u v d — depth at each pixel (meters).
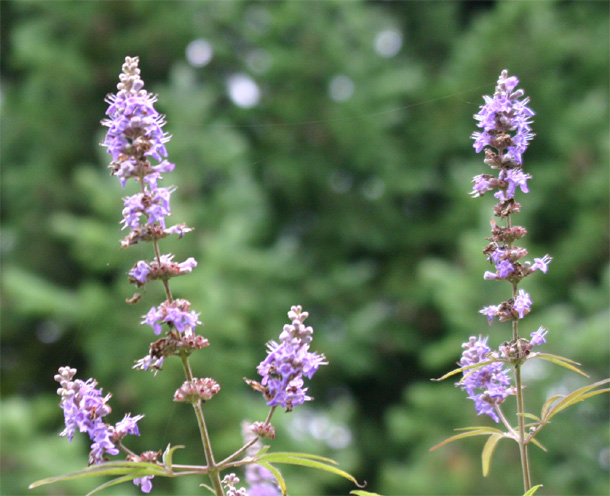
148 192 2.52
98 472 2.24
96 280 14.68
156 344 2.47
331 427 14.15
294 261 16.25
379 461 17.08
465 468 12.96
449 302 13.60
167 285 2.52
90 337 13.47
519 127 2.84
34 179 16.81
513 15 17.39
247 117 17.91
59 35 17.11
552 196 16.64
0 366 16.92
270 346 2.52
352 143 17.42
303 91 17.86
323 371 16.81
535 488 2.43
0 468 11.38
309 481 13.20
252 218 15.20
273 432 2.44
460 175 16.64
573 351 12.76
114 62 17.38
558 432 12.64
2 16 19.05
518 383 2.78
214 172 15.55
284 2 18.39
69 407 2.44
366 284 17.97
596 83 18.44
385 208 17.98
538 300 13.84
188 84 15.60
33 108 17.09
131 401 13.06
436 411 14.07
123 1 16.94
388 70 18.19
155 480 12.38
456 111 17.83
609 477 12.47
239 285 14.18
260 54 18.84
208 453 2.41
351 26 18.11
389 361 18.59
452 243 17.19
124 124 2.47
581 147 16.25
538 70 17.55
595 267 15.75
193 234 14.23
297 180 17.45
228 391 13.02
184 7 17.58
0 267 16.58
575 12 19.25
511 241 2.89
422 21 20.56
